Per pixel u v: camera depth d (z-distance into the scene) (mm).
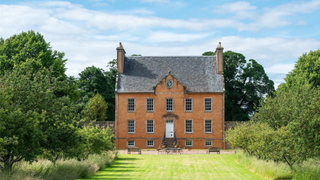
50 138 20812
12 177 18359
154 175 27219
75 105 22219
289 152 23750
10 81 19984
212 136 55938
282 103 37625
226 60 73125
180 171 29766
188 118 56094
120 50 58531
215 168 31828
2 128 16781
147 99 56562
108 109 76062
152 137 56125
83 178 25062
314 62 57281
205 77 57688
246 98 72625
